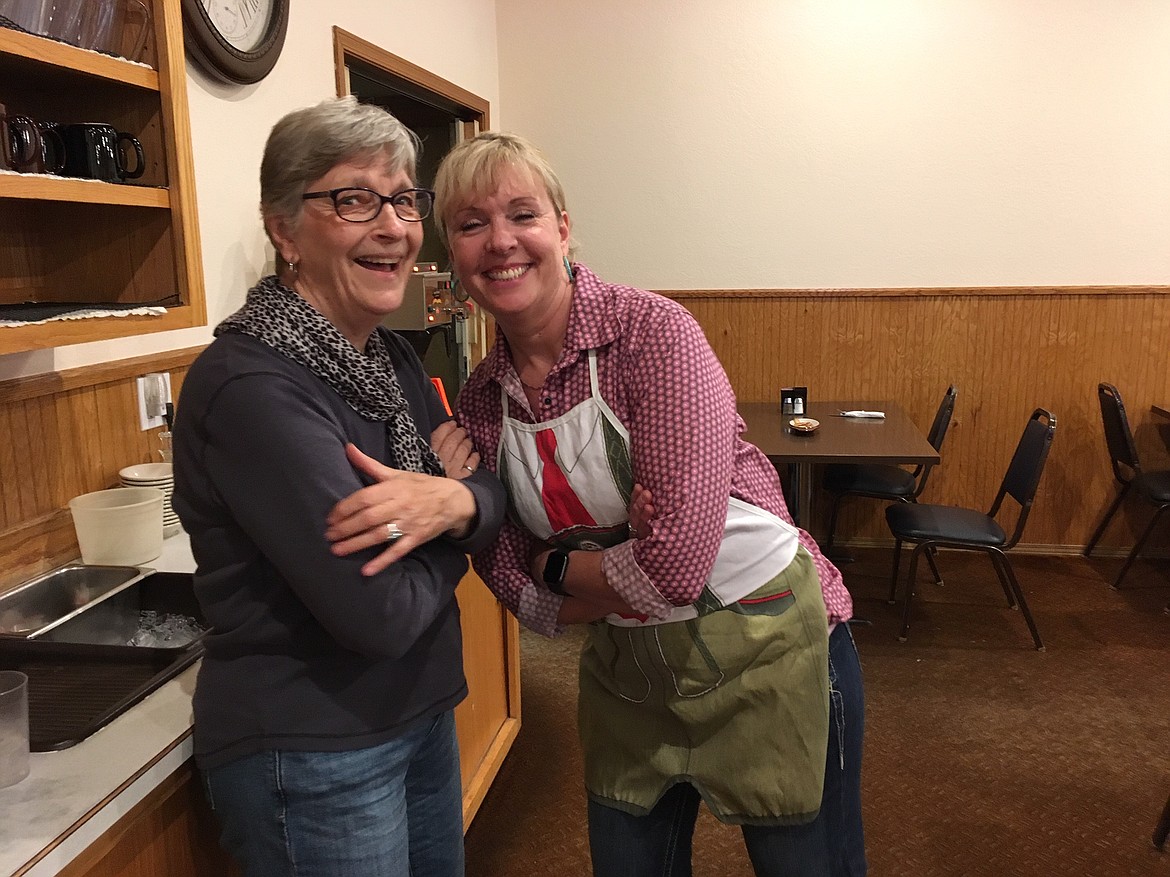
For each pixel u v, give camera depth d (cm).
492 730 238
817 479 428
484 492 118
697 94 405
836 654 138
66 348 166
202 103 203
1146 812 226
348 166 105
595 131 415
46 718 115
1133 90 376
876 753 254
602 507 129
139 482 174
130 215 143
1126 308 391
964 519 327
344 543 98
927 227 400
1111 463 396
